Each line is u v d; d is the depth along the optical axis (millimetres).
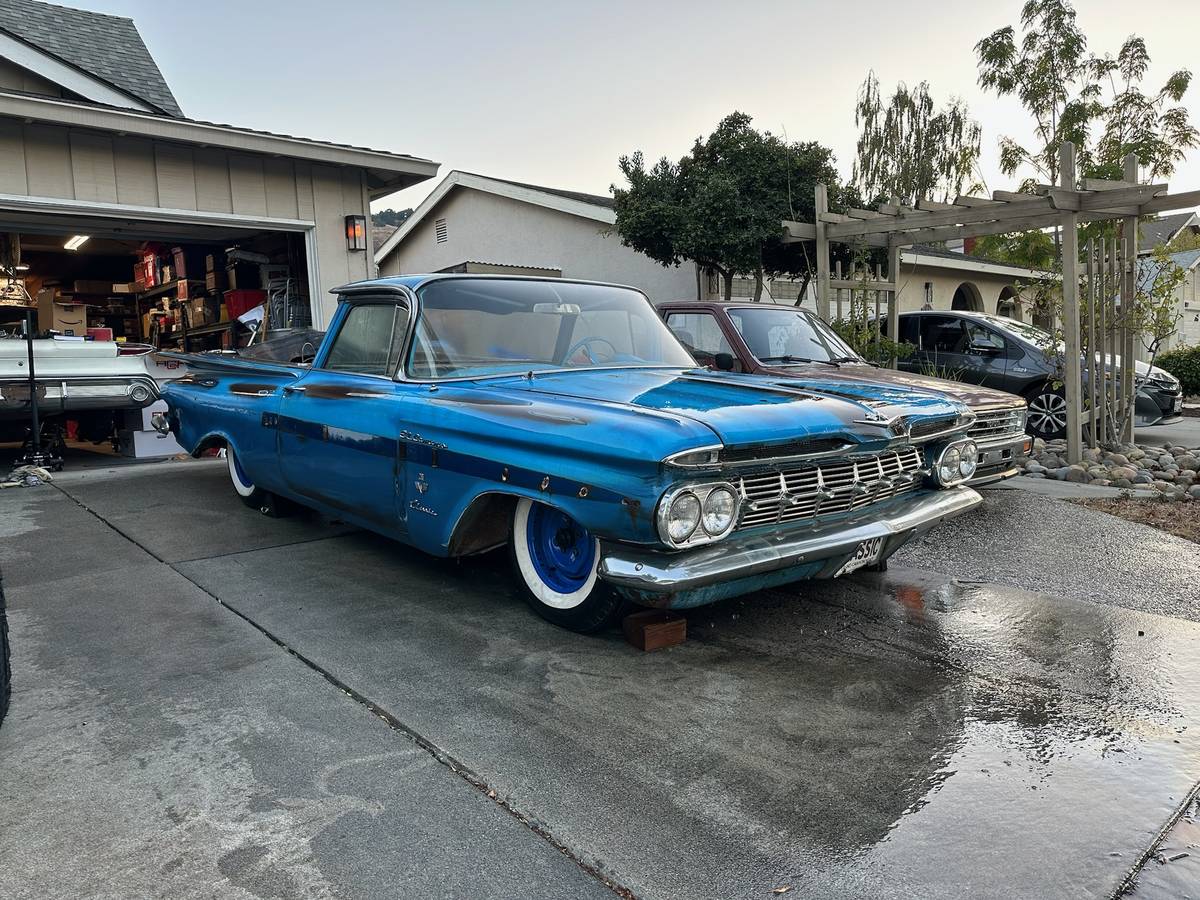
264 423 4668
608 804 2223
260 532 5027
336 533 5012
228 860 1975
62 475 6949
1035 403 9305
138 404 7379
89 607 3715
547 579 3426
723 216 12430
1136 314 8672
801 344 6684
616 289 4578
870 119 19406
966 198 8141
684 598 2867
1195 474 7109
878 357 8992
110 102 8359
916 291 18922
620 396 3320
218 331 10797
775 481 3014
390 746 2514
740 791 2295
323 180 9281
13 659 3145
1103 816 2207
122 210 8016
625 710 2764
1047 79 15273
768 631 3521
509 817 2162
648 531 2689
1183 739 2635
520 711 2742
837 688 2971
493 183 17234
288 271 9688
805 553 2988
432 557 4527
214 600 3814
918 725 2701
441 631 3441
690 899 1864
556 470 2934
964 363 9680
